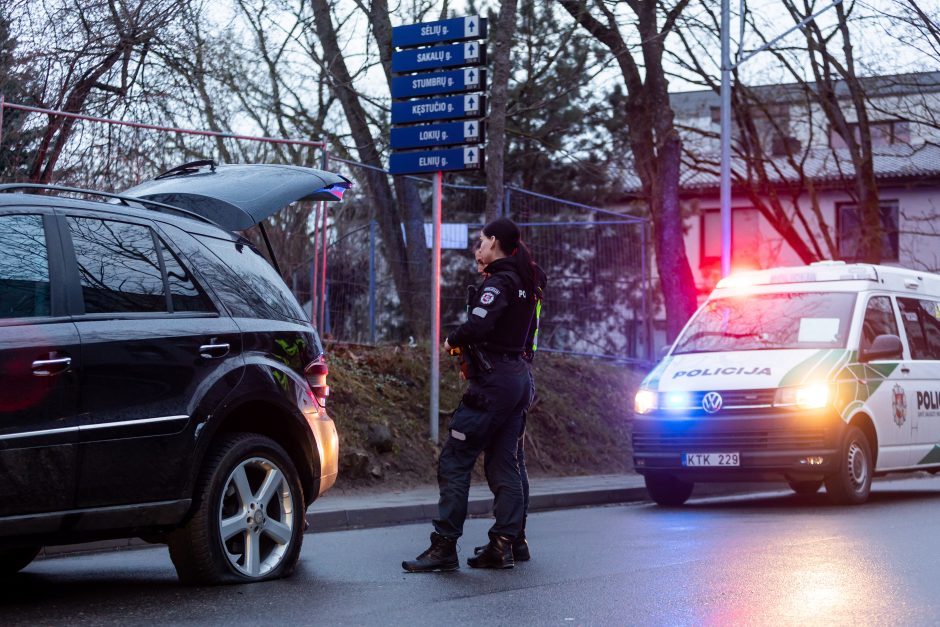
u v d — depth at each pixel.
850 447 17.03
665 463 17.38
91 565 11.17
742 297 19.20
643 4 29.34
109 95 20.08
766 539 12.31
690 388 17.36
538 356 26.88
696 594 8.73
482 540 13.24
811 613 7.85
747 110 36.94
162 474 8.65
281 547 9.71
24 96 18.50
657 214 30.02
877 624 7.46
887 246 60.72
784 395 16.73
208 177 11.22
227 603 8.45
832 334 17.80
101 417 8.30
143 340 8.66
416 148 21.17
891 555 10.84
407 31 21.25
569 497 18.50
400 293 23.05
